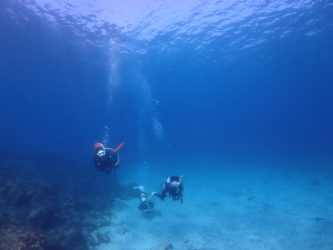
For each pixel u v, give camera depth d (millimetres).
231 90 64188
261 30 23328
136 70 35344
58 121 164625
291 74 51000
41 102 76500
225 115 161875
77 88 49906
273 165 27484
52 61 32031
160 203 15109
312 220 11242
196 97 72625
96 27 21016
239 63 35625
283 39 26531
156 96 65000
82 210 12719
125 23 20203
